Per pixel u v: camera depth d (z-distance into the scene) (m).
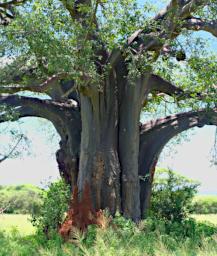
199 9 19.44
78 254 13.77
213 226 23.66
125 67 21.11
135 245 13.30
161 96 24.69
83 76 17.50
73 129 22.16
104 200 20.45
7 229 26.55
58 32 16.78
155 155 22.47
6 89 17.36
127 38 20.16
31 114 22.83
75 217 19.83
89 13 18.27
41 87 17.39
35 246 16.67
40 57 16.64
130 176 20.94
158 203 24.02
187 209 24.39
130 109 21.09
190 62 20.16
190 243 14.63
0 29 16.27
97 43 19.61
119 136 21.17
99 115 20.75
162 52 20.36
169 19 19.03
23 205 40.34
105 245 12.48
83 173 20.56
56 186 21.95
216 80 20.34
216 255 11.25
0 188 41.34
